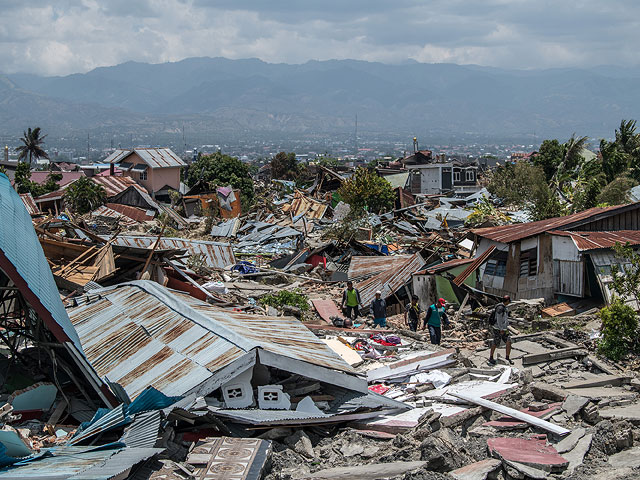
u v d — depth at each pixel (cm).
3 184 1582
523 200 6519
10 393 1253
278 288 3089
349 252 3884
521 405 1191
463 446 1012
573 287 2245
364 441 1073
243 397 1137
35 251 1304
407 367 1455
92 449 917
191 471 901
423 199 7800
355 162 17550
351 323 2017
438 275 2619
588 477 893
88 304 1630
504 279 2502
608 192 4825
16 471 803
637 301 2019
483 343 1780
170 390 1087
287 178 11406
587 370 1485
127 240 3089
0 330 1499
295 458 1003
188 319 1367
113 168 8262
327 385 1267
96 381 1139
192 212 7131
